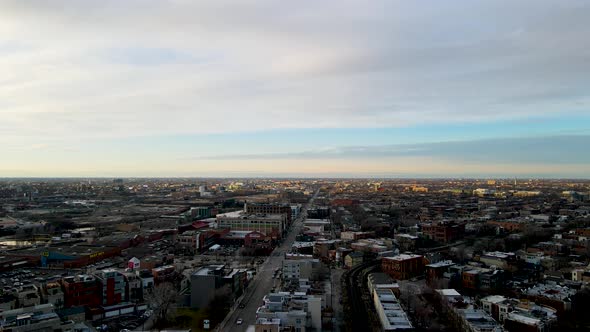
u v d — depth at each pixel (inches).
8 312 7416.3
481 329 7495.1
